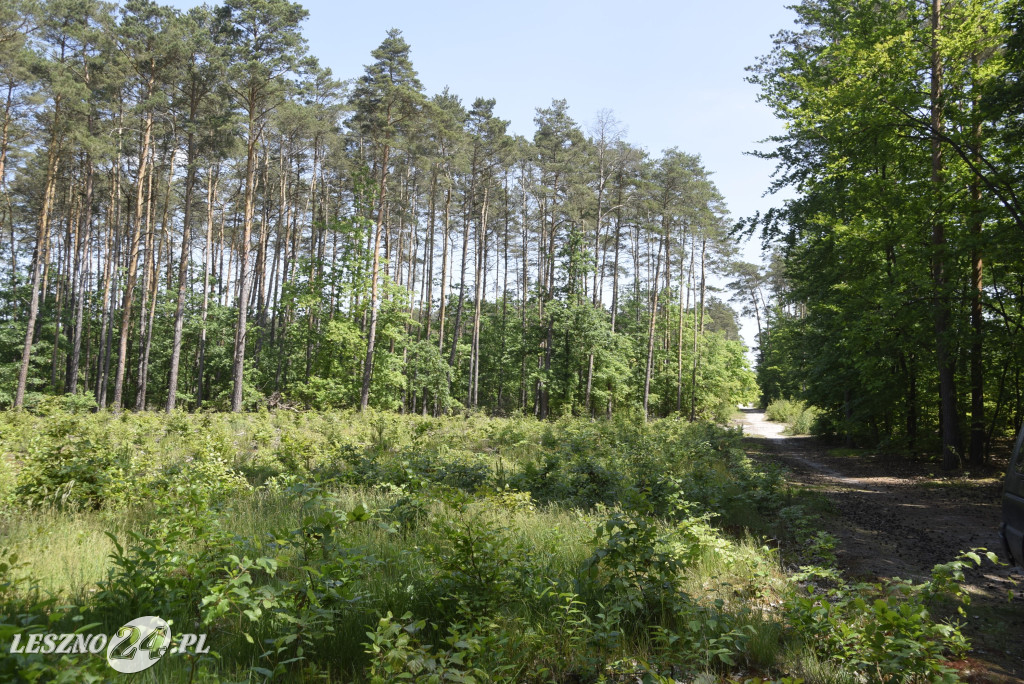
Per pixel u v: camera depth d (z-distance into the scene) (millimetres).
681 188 43844
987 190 16828
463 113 39250
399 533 7090
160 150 38125
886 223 19031
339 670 4051
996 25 16422
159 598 4453
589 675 4207
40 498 7824
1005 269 16484
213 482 8992
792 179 22016
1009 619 6227
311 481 10531
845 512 12188
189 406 41969
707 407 50781
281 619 4059
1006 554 6832
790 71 23000
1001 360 18875
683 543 7266
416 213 47531
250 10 28500
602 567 6016
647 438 21344
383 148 33000
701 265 53875
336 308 35875
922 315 18234
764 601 6191
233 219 51688
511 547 6281
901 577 7668
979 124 16969
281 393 34344
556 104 42312
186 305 44500
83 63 31750
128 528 6902
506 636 4410
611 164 42375
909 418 22516
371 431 20234
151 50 29797
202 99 31844
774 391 62375
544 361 41094
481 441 19922
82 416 19062
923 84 18359
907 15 19422
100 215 48719
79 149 33688
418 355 38875
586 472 11547
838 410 28156
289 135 40750
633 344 49406
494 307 54344
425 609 4965
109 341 38156
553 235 41844
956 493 14656
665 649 4602
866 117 17391
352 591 4645
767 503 11172
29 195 44844
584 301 39844
